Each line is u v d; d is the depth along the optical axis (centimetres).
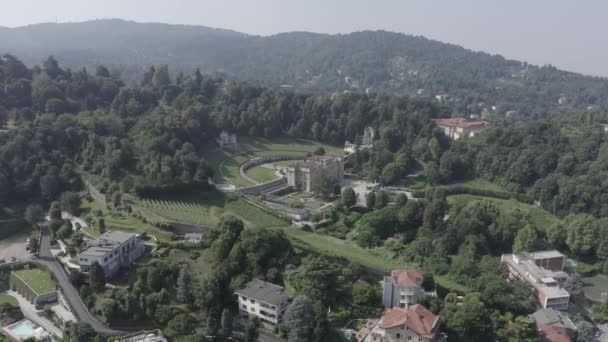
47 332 15300
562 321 16025
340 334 14550
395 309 15025
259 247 17350
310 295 15538
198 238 19400
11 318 16162
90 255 16638
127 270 17450
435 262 19638
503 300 16600
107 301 15075
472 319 14812
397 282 16112
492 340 14988
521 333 15125
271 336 14575
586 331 15775
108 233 18600
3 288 18088
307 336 14075
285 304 15112
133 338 14288
